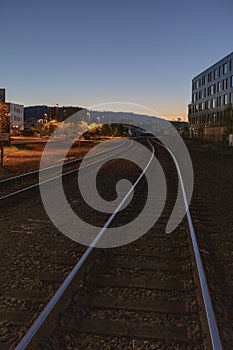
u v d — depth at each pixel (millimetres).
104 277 6059
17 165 23094
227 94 83312
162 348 4141
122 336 4336
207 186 16719
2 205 11500
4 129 35531
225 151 42969
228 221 10188
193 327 4559
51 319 4484
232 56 80125
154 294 5469
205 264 6535
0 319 4691
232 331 4504
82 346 4129
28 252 7262
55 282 5859
